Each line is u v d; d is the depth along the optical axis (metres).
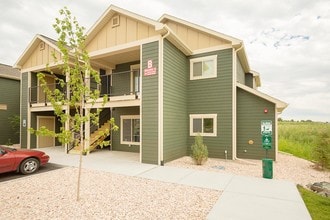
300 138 18.38
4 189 5.62
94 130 13.62
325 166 8.71
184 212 4.21
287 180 6.80
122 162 9.45
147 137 9.28
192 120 11.73
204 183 6.30
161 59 9.15
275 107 10.25
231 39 10.59
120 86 13.73
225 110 10.90
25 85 15.00
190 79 11.85
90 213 4.12
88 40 11.18
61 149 13.88
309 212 4.32
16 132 17.19
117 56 12.29
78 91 4.93
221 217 3.98
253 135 10.64
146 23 9.43
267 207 4.49
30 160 7.54
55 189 5.62
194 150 9.31
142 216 4.01
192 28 11.73
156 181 6.49
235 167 8.77
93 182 6.31
